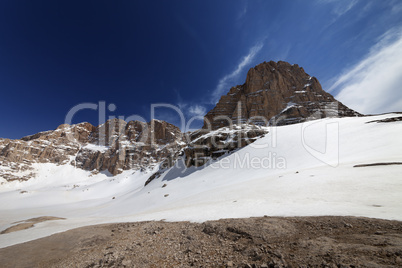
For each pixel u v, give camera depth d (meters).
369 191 13.42
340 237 6.58
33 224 30.25
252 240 7.86
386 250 4.86
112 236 13.18
